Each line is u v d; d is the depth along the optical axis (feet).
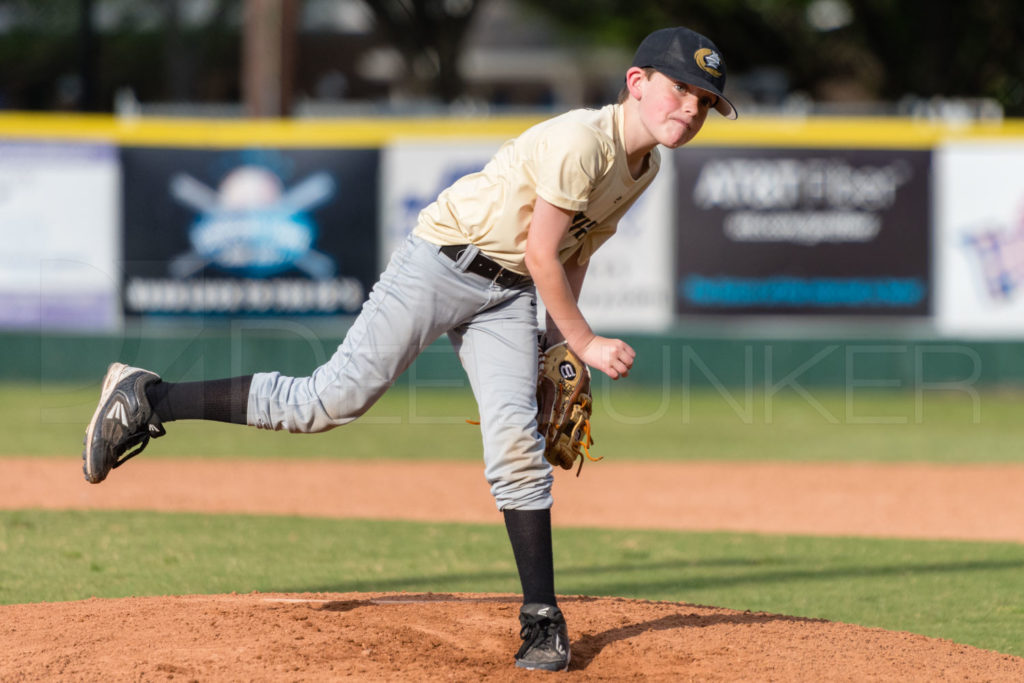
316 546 67.77
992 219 143.13
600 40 262.88
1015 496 88.89
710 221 143.84
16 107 316.60
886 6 216.54
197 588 56.49
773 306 144.77
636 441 117.19
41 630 42.29
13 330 144.15
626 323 144.87
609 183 38.09
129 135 142.31
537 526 39.11
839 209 143.84
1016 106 227.40
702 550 69.05
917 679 39.19
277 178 143.23
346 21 348.18
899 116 201.57
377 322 39.01
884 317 144.77
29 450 104.22
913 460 105.81
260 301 143.64
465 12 254.06
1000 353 144.36
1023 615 53.57
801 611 54.13
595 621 44.86
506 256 38.34
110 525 72.64
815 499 87.35
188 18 304.50
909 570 63.46
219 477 93.61
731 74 239.71
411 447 112.68
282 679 36.91
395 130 143.74
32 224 142.82
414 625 43.52
